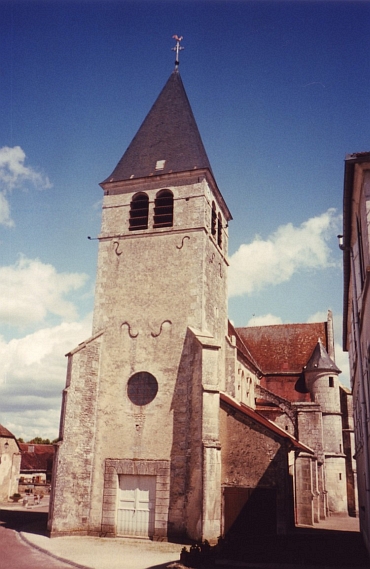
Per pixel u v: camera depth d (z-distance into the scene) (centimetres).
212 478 1939
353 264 1781
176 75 3128
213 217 2712
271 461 2084
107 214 2619
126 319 2388
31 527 2392
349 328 2914
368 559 1628
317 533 2322
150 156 2728
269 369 4072
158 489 2080
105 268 2508
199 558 1507
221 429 2178
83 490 2130
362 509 2134
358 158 1334
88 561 1530
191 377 2200
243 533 2025
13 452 4519
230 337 2775
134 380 2288
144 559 1584
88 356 2303
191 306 2327
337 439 3647
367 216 1347
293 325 4397
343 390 4100
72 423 2166
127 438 2192
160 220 2573
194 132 2812
